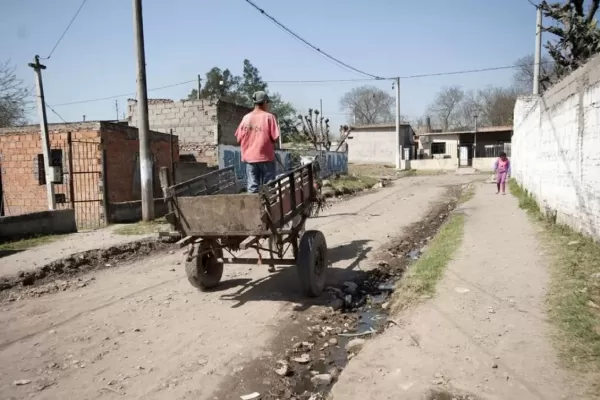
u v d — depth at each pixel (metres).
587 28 15.75
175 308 6.22
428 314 5.29
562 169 9.55
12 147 16.77
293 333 5.35
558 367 3.85
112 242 10.36
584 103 8.09
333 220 13.89
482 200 16.50
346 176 30.05
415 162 47.41
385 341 4.71
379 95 80.81
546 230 9.30
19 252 9.48
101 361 4.64
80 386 4.13
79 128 15.77
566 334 4.42
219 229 5.84
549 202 10.95
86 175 15.77
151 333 5.35
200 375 4.29
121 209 14.01
